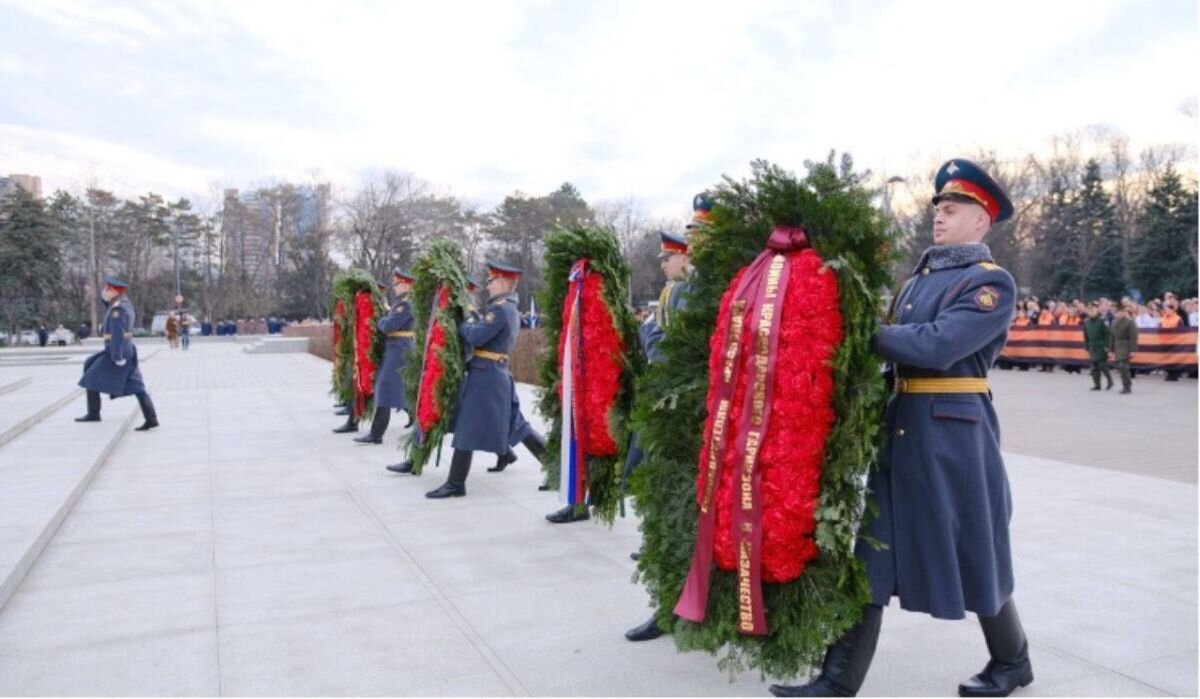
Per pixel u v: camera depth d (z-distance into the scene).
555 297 6.05
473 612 4.30
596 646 3.89
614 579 4.82
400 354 9.45
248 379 19.11
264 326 60.31
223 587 4.67
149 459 8.57
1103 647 3.83
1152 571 4.89
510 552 5.35
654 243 47.22
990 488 3.25
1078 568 4.95
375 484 7.38
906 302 3.37
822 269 3.15
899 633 4.06
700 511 3.41
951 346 3.00
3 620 4.18
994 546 3.25
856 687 3.23
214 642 3.92
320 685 3.48
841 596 3.15
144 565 5.05
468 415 6.77
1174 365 19.42
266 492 7.05
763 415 3.15
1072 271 44.84
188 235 69.56
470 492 7.08
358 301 10.04
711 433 3.32
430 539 5.64
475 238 56.41
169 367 23.86
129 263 65.88
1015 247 45.34
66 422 10.46
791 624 3.20
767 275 3.26
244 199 82.75
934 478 3.15
